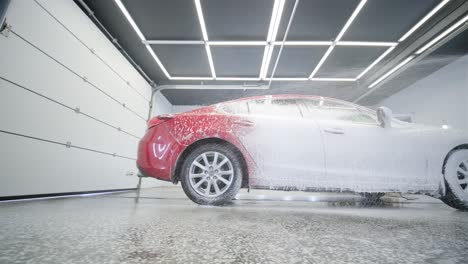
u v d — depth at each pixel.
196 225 1.04
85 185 3.92
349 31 4.79
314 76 6.72
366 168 1.98
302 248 0.70
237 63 6.12
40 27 3.03
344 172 1.98
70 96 3.59
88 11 4.02
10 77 2.60
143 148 2.09
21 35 2.74
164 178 2.03
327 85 7.25
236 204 2.19
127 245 0.70
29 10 2.86
